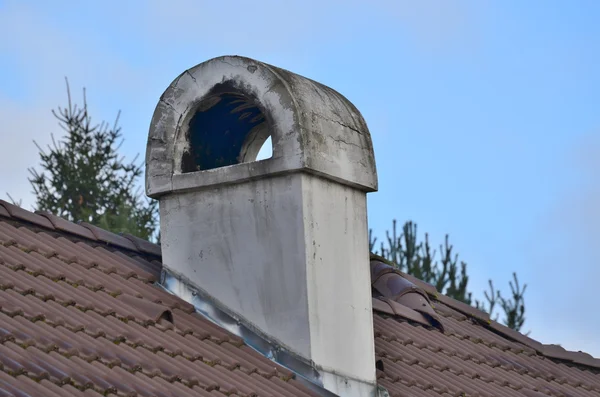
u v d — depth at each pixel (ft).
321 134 55.67
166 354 49.80
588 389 74.33
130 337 49.42
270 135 55.52
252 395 48.93
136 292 55.52
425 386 60.39
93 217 184.75
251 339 54.44
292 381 52.65
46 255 55.72
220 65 57.31
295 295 53.72
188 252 57.16
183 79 58.54
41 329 45.93
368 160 58.85
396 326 69.05
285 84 55.36
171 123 58.39
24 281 50.78
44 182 191.52
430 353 66.74
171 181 57.67
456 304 79.41
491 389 64.80
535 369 73.56
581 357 79.51
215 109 59.00
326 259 54.95
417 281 78.23
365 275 57.77
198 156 59.31
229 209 56.29
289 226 54.44
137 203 194.08
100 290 53.88
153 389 45.14
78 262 56.59
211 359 51.37
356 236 57.67
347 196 57.52
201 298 56.24
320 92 58.23
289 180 54.75
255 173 55.31
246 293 55.11
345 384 54.13
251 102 57.06
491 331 78.54
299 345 53.21
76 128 196.34
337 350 54.44
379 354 62.59
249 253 55.36
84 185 189.98
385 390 56.65
